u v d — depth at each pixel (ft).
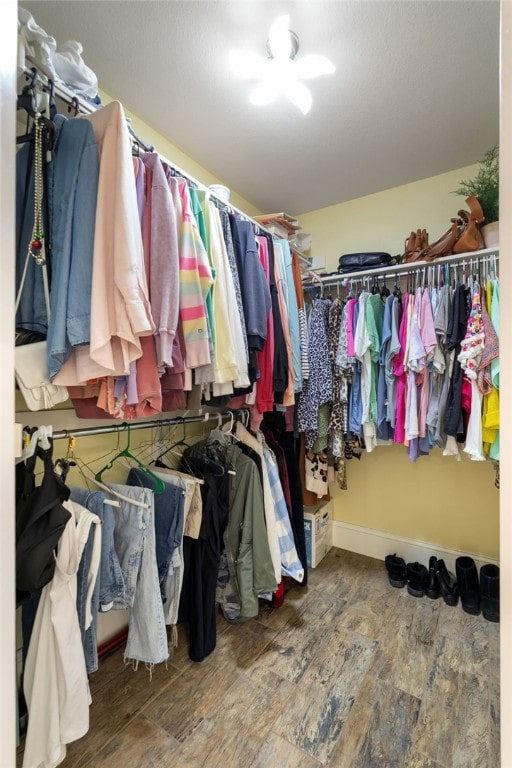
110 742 3.66
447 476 6.93
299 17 3.86
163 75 4.66
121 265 2.55
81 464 4.53
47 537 2.74
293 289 5.83
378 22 3.91
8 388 1.67
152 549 3.92
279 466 6.40
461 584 6.06
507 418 1.53
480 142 5.94
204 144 6.04
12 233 1.70
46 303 2.68
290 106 5.17
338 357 6.43
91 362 2.62
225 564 5.47
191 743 3.66
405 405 5.96
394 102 5.06
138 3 3.72
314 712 4.01
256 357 4.54
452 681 4.43
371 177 7.03
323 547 7.62
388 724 3.87
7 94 1.63
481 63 4.40
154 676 4.50
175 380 3.43
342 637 5.22
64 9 3.77
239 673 4.56
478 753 3.55
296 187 7.41
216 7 3.76
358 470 7.88
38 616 2.94
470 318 5.22
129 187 2.68
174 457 5.81
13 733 1.60
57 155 2.71
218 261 3.93
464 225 5.81
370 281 6.93
